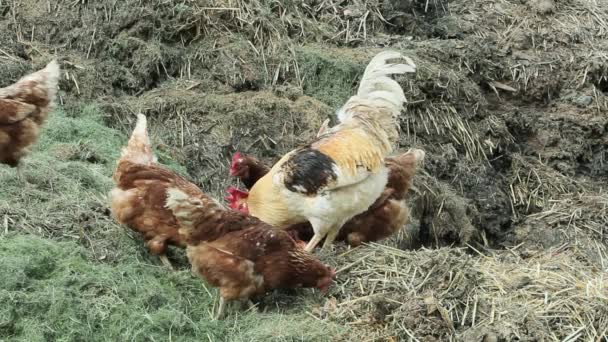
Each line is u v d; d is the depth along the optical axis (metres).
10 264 3.42
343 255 3.72
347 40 4.66
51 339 3.33
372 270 3.63
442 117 4.50
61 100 4.31
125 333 3.36
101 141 4.15
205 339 3.40
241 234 3.45
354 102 3.77
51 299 3.38
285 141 4.32
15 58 4.40
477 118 4.59
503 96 4.75
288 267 3.48
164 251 3.60
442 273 3.58
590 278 3.69
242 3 4.61
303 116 4.36
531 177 4.59
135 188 3.59
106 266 3.53
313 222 3.68
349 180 3.64
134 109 4.34
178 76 4.49
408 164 3.86
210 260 3.44
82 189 3.87
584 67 4.82
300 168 3.64
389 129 3.77
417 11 4.93
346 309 3.51
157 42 4.50
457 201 4.33
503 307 3.50
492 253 4.13
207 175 4.23
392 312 3.48
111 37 4.49
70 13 4.52
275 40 4.55
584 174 4.69
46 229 3.62
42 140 4.07
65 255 3.52
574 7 5.11
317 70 4.50
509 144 4.62
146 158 3.65
